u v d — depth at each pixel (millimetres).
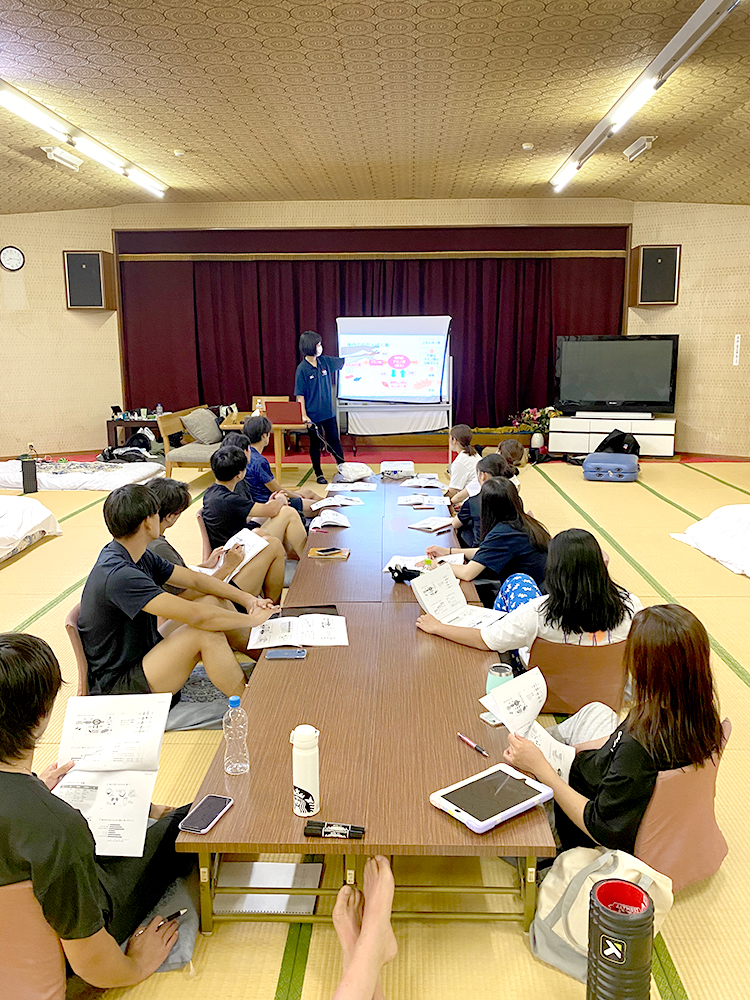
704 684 1764
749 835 2291
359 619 2977
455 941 1876
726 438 9375
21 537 5277
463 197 9469
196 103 5684
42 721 1493
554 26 4320
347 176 8195
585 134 6586
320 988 1755
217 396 10109
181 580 2893
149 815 2098
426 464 8883
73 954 1533
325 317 9953
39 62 4836
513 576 3156
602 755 1956
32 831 1427
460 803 1816
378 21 4215
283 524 4379
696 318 9344
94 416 10047
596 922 1553
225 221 9672
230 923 1938
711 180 7902
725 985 1758
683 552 5223
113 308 9750
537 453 9312
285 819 1813
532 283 9781
